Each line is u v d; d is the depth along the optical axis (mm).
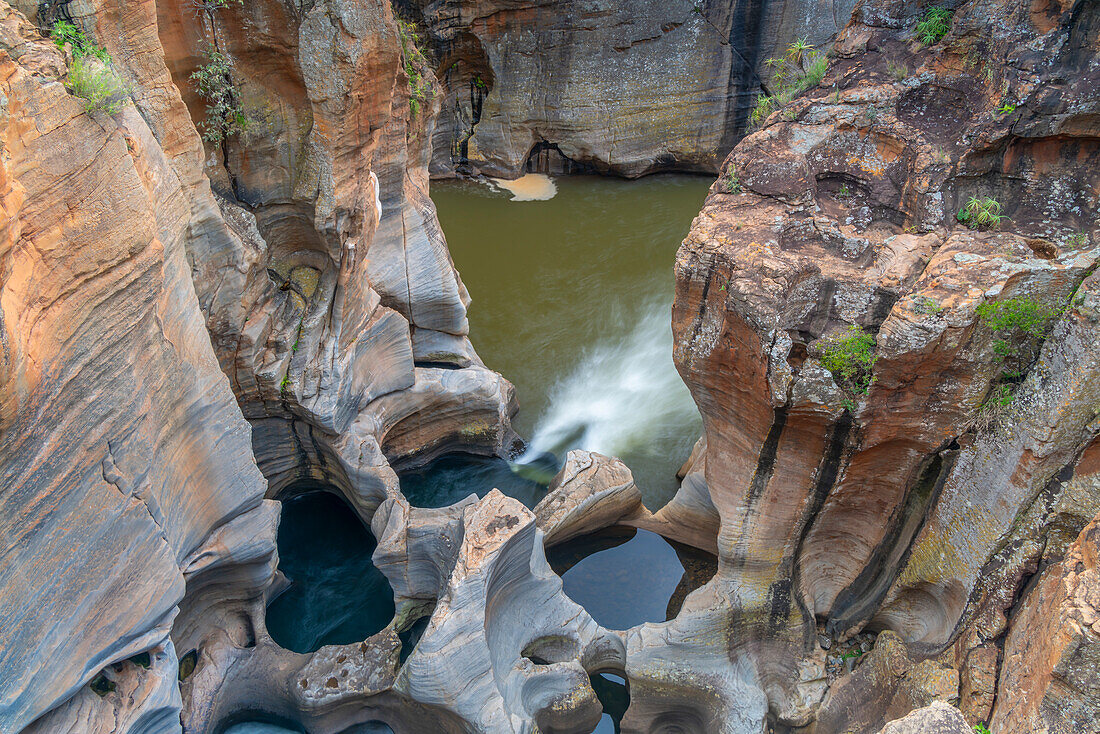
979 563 8266
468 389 14117
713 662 9977
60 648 6715
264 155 11023
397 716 10102
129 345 7199
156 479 7988
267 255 11492
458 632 9258
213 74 10258
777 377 8383
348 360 12125
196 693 9672
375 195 12148
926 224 8984
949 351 7875
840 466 8938
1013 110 8609
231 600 10461
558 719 10109
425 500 13867
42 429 6152
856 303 8594
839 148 9773
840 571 9961
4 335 5434
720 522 10695
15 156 5750
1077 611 5852
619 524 12758
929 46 9875
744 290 8367
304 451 12875
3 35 6133
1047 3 8617
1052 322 7840
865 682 9289
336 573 12320
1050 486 7824
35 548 6297
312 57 10117
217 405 8977
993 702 7617
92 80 6703
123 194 6898
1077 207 8578
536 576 10609
